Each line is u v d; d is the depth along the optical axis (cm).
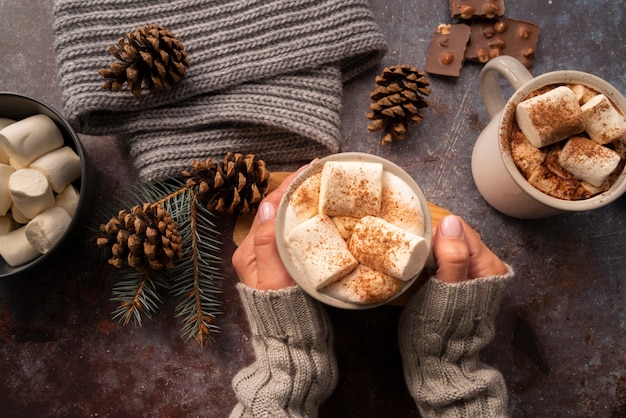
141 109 53
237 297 56
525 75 47
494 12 55
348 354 56
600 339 56
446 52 56
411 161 57
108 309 56
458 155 57
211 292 56
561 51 57
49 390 56
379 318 56
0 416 56
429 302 49
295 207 44
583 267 57
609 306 57
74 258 56
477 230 57
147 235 48
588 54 57
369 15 54
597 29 57
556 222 57
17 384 56
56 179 51
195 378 56
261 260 49
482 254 51
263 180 51
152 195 53
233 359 56
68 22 52
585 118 46
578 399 56
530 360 56
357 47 53
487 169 51
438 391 49
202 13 53
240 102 53
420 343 50
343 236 44
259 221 49
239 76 53
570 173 46
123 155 57
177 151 53
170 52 49
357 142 57
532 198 48
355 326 57
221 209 51
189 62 53
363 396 56
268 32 53
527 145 47
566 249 57
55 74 57
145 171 53
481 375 49
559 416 56
